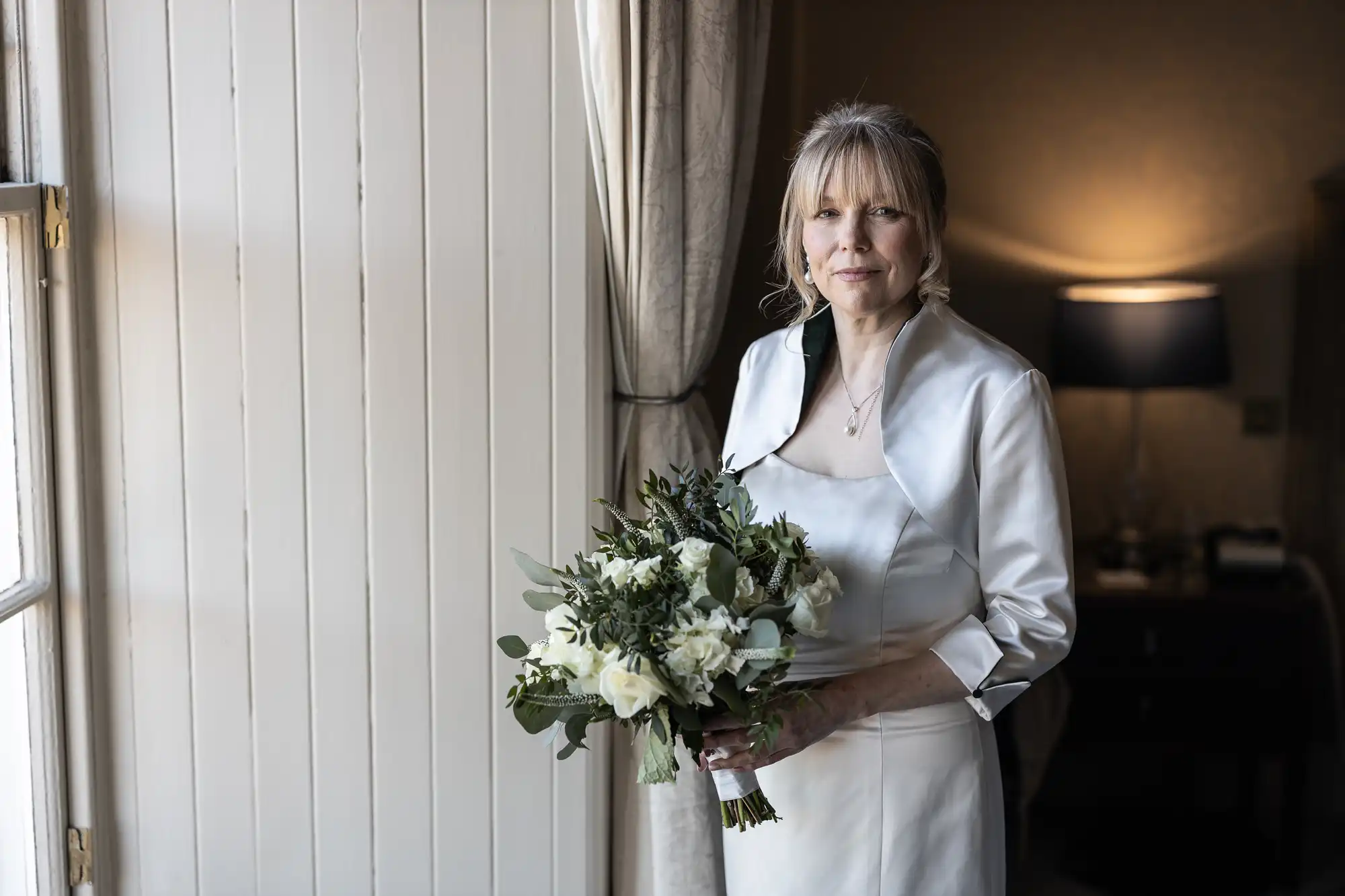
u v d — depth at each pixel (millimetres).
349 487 2305
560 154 2244
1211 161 3904
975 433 1711
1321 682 3684
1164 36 3875
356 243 2258
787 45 3865
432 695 2346
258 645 2330
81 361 2262
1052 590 1685
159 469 2295
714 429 2518
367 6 2211
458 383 2291
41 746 2256
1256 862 3488
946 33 3900
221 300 2266
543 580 1685
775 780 1799
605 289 2326
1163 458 4008
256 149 2236
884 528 1720
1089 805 3748
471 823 2375
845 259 1695
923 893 1735
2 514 2172
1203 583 3742
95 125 2230
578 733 1598
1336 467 3910
